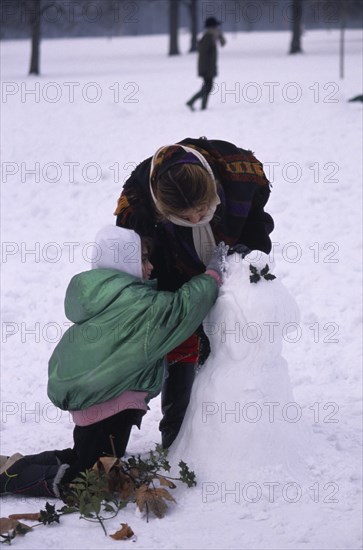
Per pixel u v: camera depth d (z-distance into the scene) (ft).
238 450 20.16
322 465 20.99
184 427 21.03
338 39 241.55
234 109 88.84
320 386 28.09
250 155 21.18
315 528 18.61
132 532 18.35
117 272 20.06
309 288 37.58
